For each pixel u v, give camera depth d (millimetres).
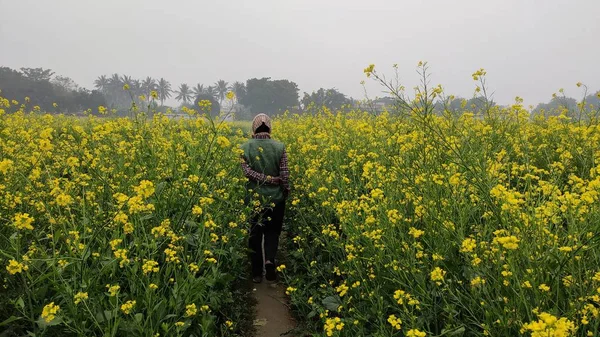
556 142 5754
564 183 4289
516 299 2117
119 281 3000
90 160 4512
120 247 3188
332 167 5633
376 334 2525
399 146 4641
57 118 10438
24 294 2604
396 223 3242
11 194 3693
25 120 7836
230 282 3941
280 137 8219
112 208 3529
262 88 113438
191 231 3934
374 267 3275
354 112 8695
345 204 3574
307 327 3295
